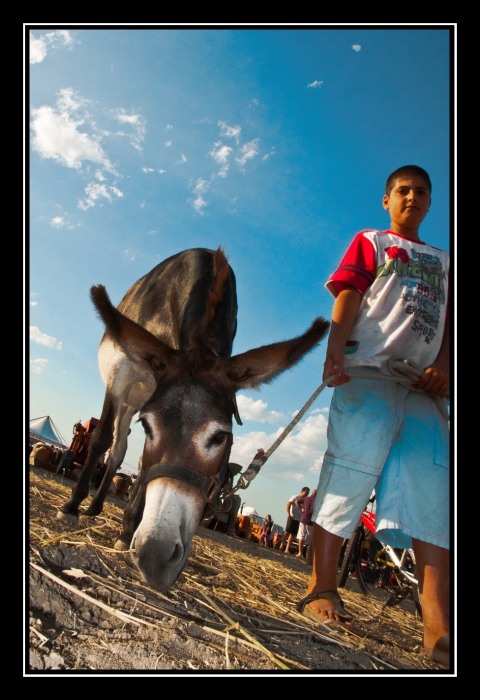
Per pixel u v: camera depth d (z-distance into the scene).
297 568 6.53
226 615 2.12
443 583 2.22
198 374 2.30
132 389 3.94
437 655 2.14
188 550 2.01
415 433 2.40
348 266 2.59
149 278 4.16
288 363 2.34
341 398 2.54
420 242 2.66
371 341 2.49
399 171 2.72
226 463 2.25
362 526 5.08
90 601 1.79
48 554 2.18
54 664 1.31
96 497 3.98
